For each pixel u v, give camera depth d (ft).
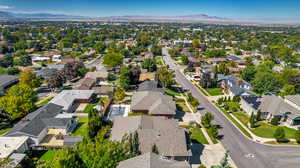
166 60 420.77
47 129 142.51
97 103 200.23
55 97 195.42
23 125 134.51
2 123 155.84
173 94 230.27
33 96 174.60
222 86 255.09
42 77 270.87
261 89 232.32
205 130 154.30
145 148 108.47
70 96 196.75
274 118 162.40
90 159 86.22
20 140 121.39
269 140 142.10
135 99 184.55
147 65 315.99
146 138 112.47
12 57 368.89
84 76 288.30
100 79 273.75
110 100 199.31
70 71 266.16
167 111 164.04
